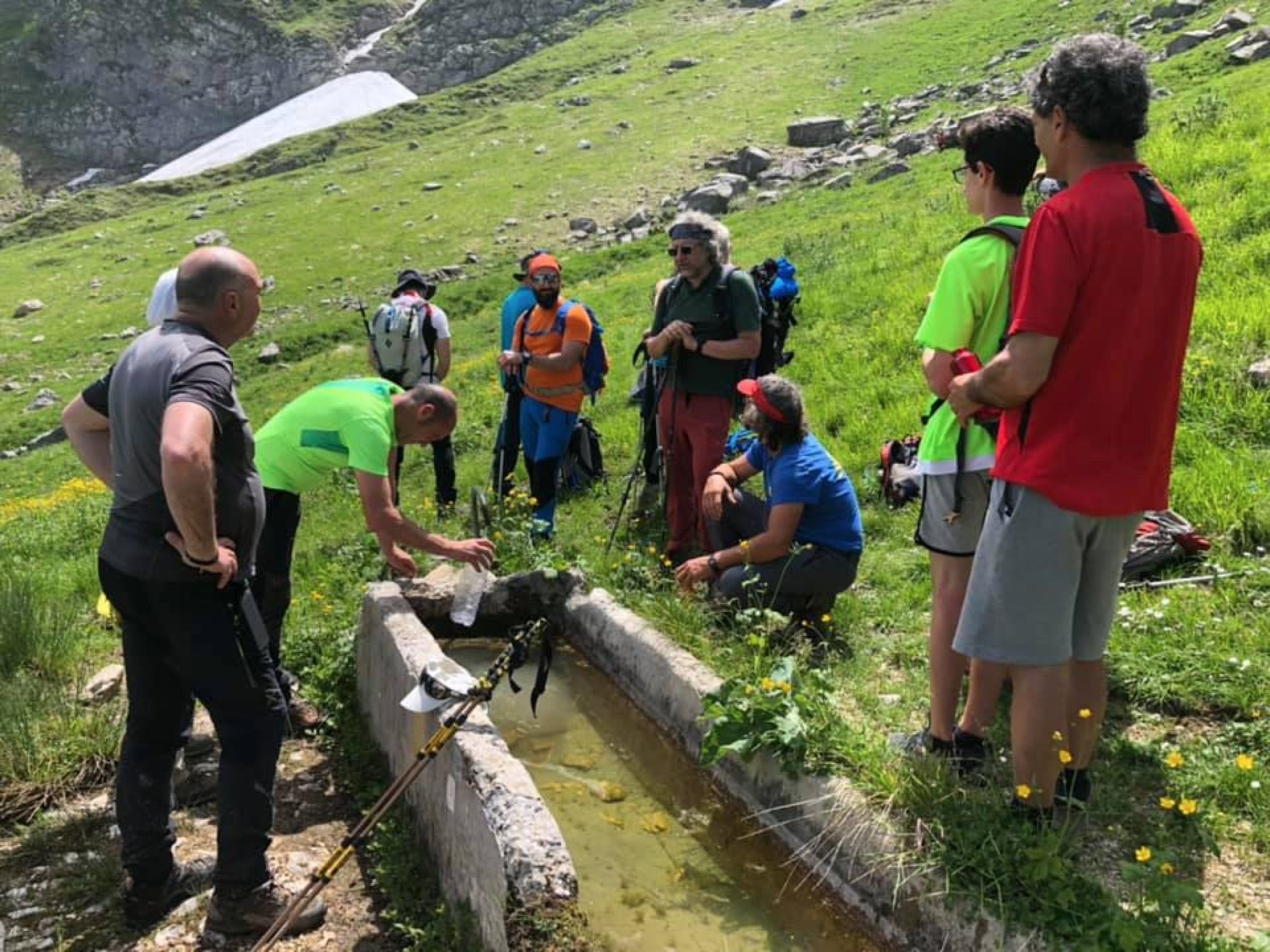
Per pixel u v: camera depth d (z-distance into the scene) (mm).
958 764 3848
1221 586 5375
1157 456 3307
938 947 3312
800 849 3951
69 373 33031
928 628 5625
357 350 28875
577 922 3359
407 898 4207
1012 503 3318
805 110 42750
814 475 5672
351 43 95062
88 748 5332
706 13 71312
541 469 7871
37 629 6441
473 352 24234
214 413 3832
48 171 88000
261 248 40688
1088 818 3809
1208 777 4055
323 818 4941
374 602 5531
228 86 93500
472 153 48719
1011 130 3879
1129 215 3139
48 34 93312
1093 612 3494
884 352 10359
